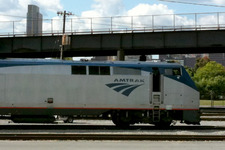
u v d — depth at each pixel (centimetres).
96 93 1858
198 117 1931
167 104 1905
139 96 1889
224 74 9400
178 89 1922
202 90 8538
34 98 1811
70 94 1839
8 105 1794
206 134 1678
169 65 1944
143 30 3734
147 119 1898
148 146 1263
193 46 3628
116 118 1923
